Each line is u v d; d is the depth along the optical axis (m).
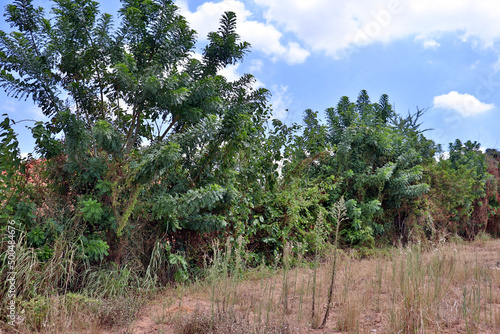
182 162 6.48
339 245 9.06
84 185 5.75
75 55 6.07
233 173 6.89
